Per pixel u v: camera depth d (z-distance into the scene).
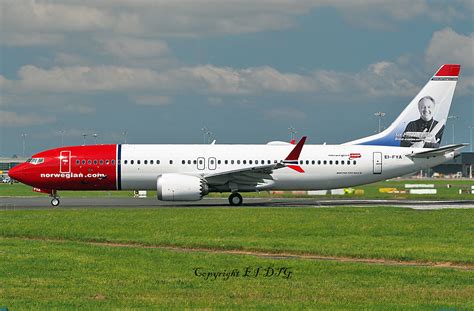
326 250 66.62
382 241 74.06
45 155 125.25
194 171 125.38
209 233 80.56
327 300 44.91
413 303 44.06
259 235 79.12
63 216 99.62
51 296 45.44
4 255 62.91
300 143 124.19
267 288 48.81
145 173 124.81
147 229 84.31
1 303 43.19
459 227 86.94
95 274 53.50
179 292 47.19
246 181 125.75
